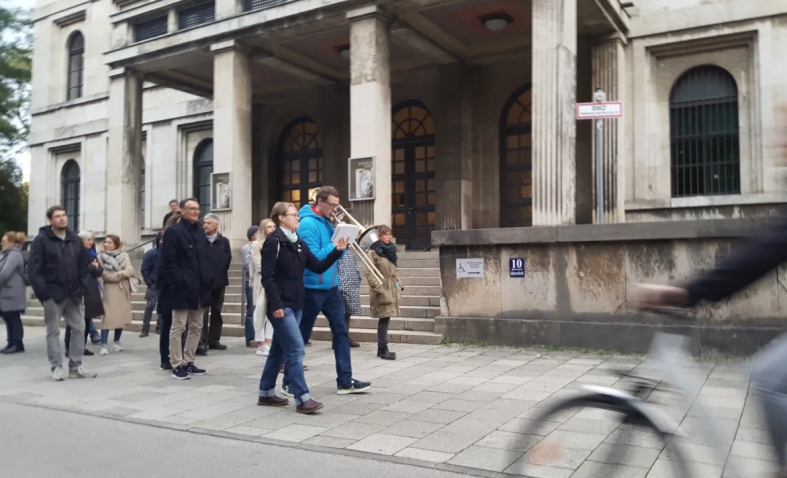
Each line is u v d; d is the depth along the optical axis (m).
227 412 6.21
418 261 12.97
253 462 4.73
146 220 23.14
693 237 8.27
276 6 14.65
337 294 6.73
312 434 5.38
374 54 13.62
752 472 3.38
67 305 8.23
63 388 7.56
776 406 2.74
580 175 15.23
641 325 8.53
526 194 16.64
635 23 14.95
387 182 13.75
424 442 5.05
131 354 10.14
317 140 20.41
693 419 3.40
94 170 24.36
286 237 6.07
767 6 13.62
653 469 3.28
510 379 7.21
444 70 17.27
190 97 22.27
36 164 26.31
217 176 15.51
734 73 14.19
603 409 3.40
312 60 17.47
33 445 5.28
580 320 9.05
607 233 8.81
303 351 6.10
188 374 8.02
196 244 8.02
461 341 9.80
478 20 14.66
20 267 10.83
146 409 6.42
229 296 13.34
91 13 24.62
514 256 9.54
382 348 8.68
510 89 16.84
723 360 7.84
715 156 14.42
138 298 14.98
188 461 4.79
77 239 8.31
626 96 15.03
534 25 11.77
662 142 14.79
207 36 15.76
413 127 18.48
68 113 25.23
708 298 2.99
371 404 6.28
